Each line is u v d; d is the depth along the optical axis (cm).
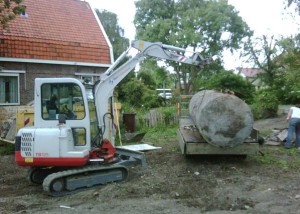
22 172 916
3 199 688
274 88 2323
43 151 723
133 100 2239
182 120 1141
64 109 762
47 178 693
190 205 622
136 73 2953
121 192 695
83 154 727
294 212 586
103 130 816
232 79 2303
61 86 761
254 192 693
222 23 3316
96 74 1789
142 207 616
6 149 1191
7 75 1536
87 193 701
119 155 875
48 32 1683
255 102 2153
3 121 1283
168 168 883
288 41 2180
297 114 1104
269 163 923
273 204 625
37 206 641
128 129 1483
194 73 3347
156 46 888
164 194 686
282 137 1179
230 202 635
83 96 759
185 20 3319
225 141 817
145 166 861
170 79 3700
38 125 758
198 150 870
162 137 1411
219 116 809
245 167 887
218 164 909
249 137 891
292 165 905
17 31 1588
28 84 1595
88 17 1914
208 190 706
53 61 1634
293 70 1798
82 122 760
